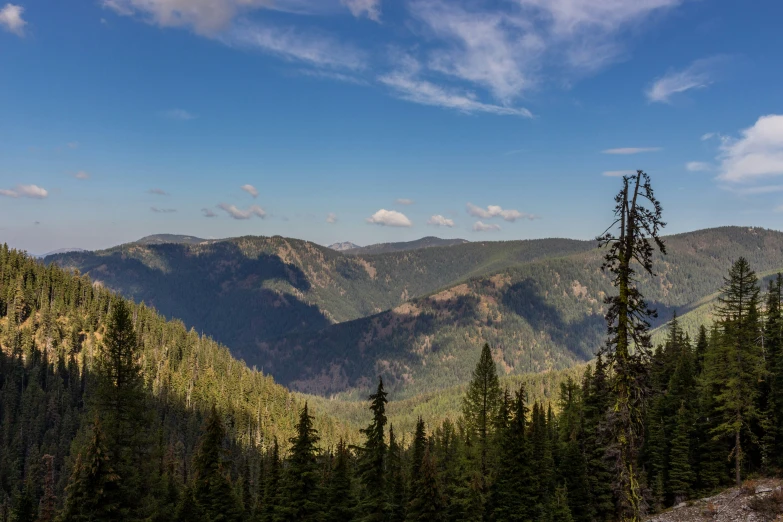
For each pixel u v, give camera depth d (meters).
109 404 33.91
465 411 50.84
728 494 43.41
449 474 53.59
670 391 64.25
